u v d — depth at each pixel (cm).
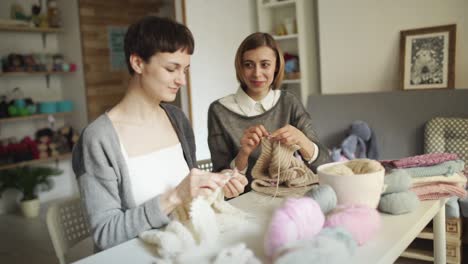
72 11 414
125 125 109
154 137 113
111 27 443
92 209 98
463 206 207
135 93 110
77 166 104
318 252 62
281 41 371
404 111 268
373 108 279
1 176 378
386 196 96
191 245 80
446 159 109
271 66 161
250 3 386
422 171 107
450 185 107
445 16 279
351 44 320
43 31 409
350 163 101
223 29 362
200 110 347
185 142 124
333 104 295
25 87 413
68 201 121
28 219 379
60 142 416
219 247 80
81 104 428
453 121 246
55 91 437
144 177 106
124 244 86
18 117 380
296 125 168
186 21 331
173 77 103
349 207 83
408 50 292
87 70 421
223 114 170
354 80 323
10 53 397
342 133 288
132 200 104
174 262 76
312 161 142
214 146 170
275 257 67
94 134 102
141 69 104
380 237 82
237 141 165
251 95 171
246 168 144
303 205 74
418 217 93
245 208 106
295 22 350
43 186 417
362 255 74
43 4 420
